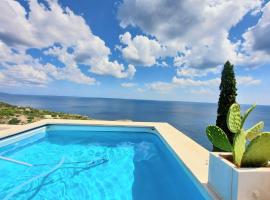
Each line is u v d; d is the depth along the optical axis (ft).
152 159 16.87
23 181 12.15
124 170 14.28
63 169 14.21
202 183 8.35
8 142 17.54
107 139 23.02
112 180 12.58
